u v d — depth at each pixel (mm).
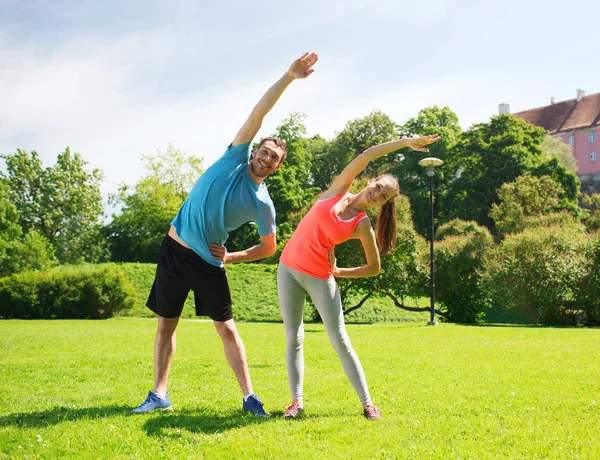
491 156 45031
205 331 15602
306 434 3590
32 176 52969
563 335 12562
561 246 21359
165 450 3264
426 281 25094
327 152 55688
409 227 24250
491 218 44438
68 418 4012
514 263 21531
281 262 4367
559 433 3598
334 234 4125
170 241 4363
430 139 4055
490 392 5059
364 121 53719
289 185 46375
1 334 14250
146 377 6426
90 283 26906
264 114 4195
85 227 53781
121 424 3832
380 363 7227
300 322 4344
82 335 13883
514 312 22297
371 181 4352
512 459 3078
